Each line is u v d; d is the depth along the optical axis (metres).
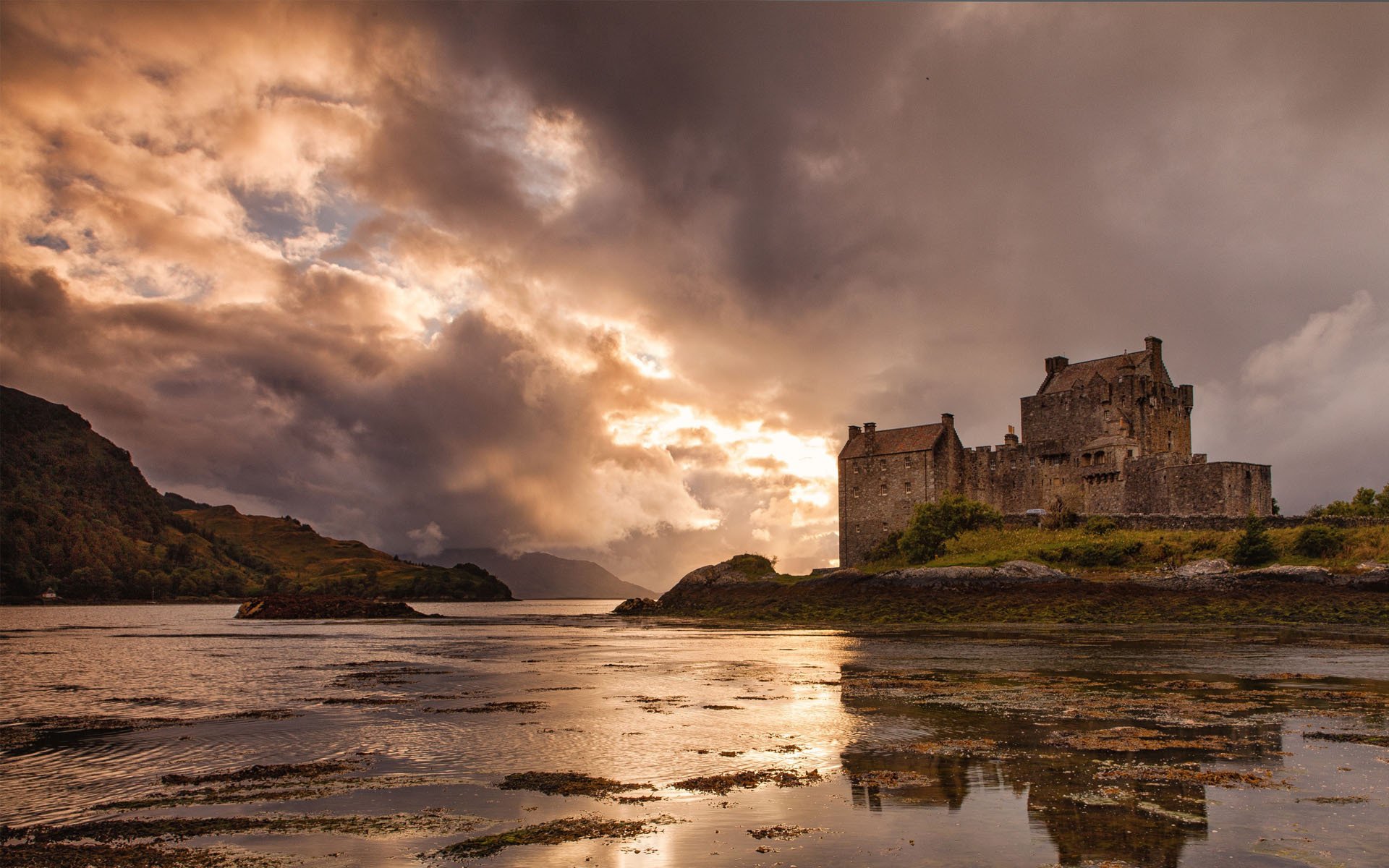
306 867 17.28
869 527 126.75
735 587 121.69
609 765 25.69
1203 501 98.88
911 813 20.19
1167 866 16.58
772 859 17.20
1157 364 116.00
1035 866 16.62
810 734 29.78
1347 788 21.89
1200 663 48.31
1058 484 115.62
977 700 36.41
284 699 40.41
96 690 44.22
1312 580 76.69
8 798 22.56
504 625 117.69
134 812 21.28
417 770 25.36
